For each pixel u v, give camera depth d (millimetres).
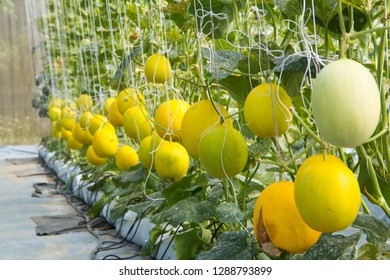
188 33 1938
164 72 1651
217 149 1073
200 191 1810
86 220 3008
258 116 1029
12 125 9023
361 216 1223
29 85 9102
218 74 1215
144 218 2492
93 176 3514
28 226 2961
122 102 1971
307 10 1076
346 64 793
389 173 1086
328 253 1109
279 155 1028
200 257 1302
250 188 1720
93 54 3229
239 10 1648
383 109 1019
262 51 1160
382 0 1033
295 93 1138
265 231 947
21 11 8984
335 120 775
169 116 1503
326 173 843
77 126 2900
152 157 1655
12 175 5305
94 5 3205
